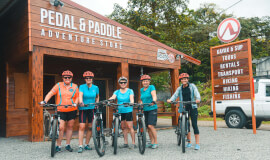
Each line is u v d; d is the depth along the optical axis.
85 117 5.19
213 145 5.79
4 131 8.02
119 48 8.50
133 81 11.73
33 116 6.34
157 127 10.20
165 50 10.12
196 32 29.41
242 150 5.16
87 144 5.34
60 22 7.07
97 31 7.94
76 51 7.38
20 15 6.99
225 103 9.80
